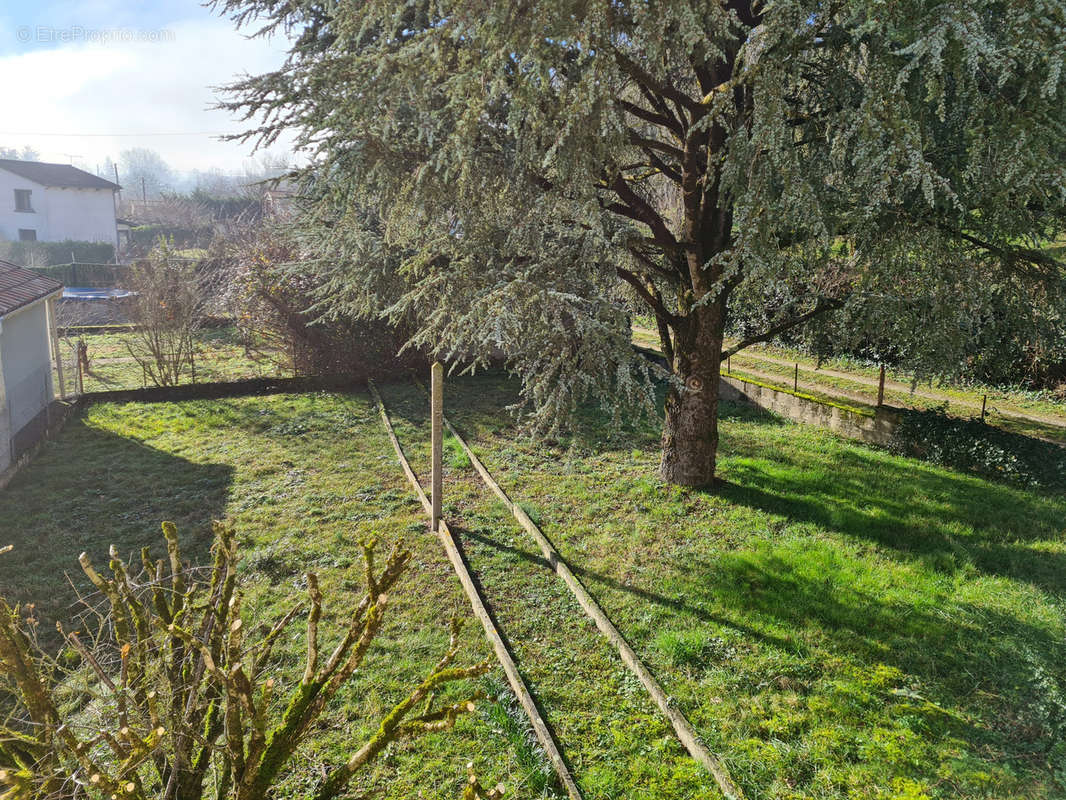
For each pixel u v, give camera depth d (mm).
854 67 7992
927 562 8562
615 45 7773
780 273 8023
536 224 8375
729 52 9148
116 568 2947
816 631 7031
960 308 9312
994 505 10422
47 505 10211
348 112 7227
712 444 11016
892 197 8242
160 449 12922
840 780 5090
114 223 50344
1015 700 5969
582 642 6867
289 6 8656
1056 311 9109
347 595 7648
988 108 6953
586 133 7496
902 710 5855
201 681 2779
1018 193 7109
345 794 4859
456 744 5445
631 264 11164
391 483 11219
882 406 13672
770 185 7633
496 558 8641
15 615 2654
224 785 2566
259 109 8000
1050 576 8234
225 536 2965
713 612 7383
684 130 9586
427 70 7164
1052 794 4926
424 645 6746
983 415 12453
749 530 9508
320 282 17656
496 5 6438
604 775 5133
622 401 8469
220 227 39656
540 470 11906
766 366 20047
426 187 8430
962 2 6133
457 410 15727
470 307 8320
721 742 5480
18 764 2494
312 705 2510
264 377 18641
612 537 9258
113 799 2311
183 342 19062
